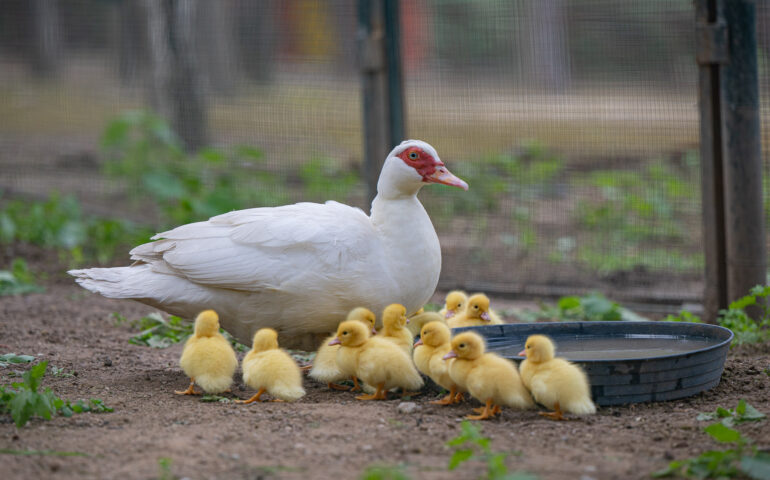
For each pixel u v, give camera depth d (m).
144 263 3.49
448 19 4.58
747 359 3.53
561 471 2.97
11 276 4.26
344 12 5.43
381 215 3.43
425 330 3.26
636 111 4.33
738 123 3.82
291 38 5.44
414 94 4.70
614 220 5.46
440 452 3.04
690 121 4.27
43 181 5.93
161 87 6.12
